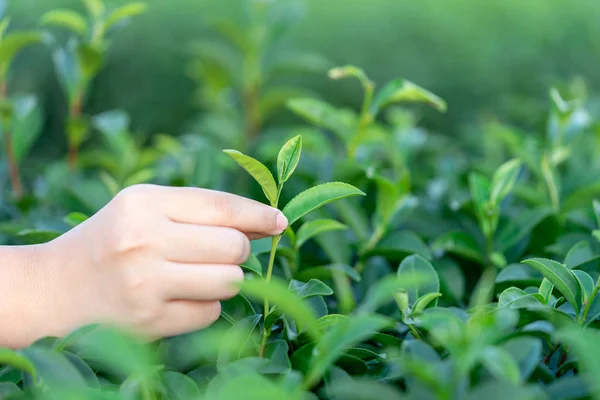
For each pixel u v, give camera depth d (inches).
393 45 91.7
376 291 22.8
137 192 25.6
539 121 54.3
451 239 31.6
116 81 92.7
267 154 38.7
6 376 25.2
